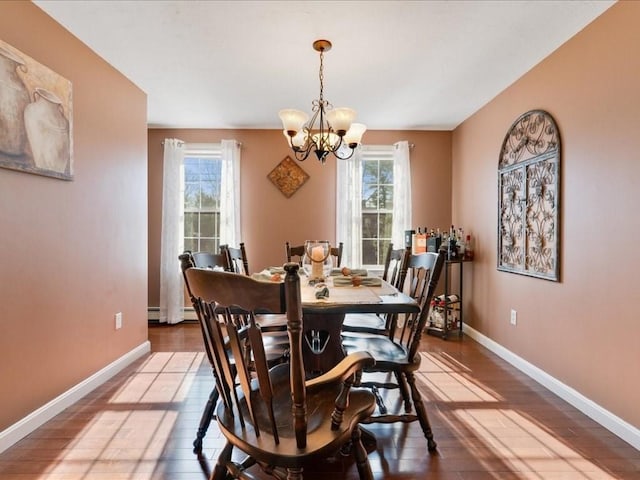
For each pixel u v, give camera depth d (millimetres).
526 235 2668
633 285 1774
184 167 4176
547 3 1885
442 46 2324
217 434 1849
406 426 1927
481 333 3389
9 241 1751
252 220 4125
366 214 4207
